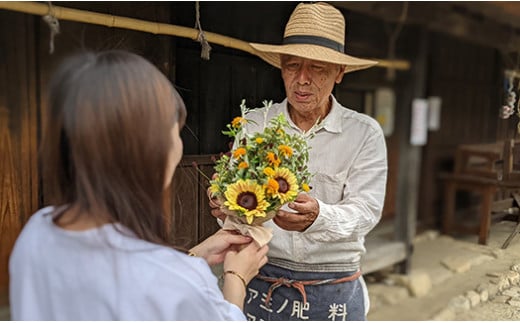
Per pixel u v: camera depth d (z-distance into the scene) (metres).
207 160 1.13
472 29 3.01
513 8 2.24
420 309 2.47
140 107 0.55
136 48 1.15
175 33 1.16
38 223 0.62
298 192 0.84
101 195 0.55
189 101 1.18
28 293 0.59
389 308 2.55
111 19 1.09
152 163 0.57
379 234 3.25
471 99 3.70
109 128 0.53
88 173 0.55
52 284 0.57
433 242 3.36
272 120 0.91
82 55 0.60
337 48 1.03
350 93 3.10
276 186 0.79
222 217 0.93
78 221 0.57
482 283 1.26
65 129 0.55
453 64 3.85
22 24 1.09
